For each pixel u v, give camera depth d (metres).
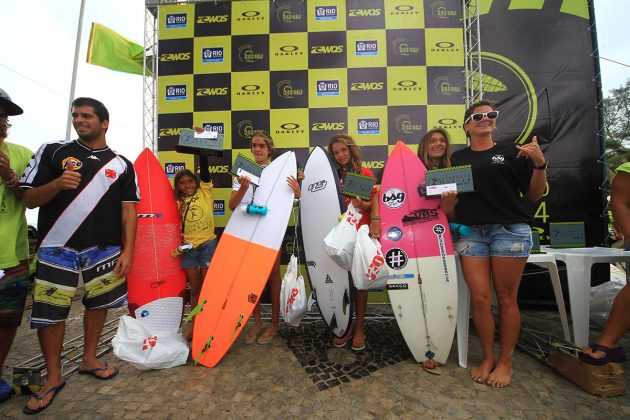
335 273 2.13
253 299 1.95
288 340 2.17
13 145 1.69
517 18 3.02
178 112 3.05
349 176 1.85
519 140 3.00
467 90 2.94
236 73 3.04
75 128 1.65
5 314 1.54
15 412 1.45
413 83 2.98
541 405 1.42
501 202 1.63
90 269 1.68
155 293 2.07
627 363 1.82
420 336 1.80
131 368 1.81
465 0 2.99
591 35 2.98
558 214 2.95
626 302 1.50
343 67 3.00
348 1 3.01
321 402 1.46
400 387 1.58
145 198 2.19
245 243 2.11
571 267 1.94
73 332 2.46
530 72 3.01
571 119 2.97
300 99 3.02
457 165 1.77
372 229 2.00
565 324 1.99
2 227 1.52
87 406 1.47
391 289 1.88
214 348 1.86
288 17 3.03
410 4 3.00
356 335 2.04
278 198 2.20
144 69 3.08
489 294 1.69
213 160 3.04
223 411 1.41
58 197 1.61
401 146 2.09
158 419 1.37
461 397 1.49
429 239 1.87
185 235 2.25
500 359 1.63
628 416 1.34
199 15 3.06
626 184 1.59
